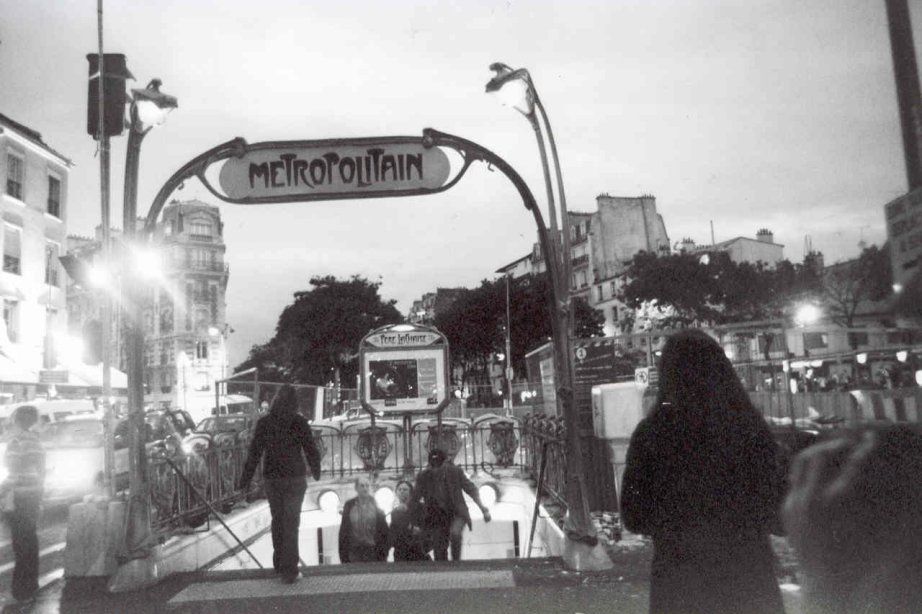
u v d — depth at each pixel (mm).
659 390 2615
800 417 6184
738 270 49750
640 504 2504
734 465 2402
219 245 89562
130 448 6457
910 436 1421
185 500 8297
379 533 9109
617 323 76938
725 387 2518
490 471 12555
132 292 6559
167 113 6602
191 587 6199
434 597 5574
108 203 7457
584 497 6434
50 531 10844
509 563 6648
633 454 2543
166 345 84812
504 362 66312
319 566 7012
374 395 12938
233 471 10492
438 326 70312
